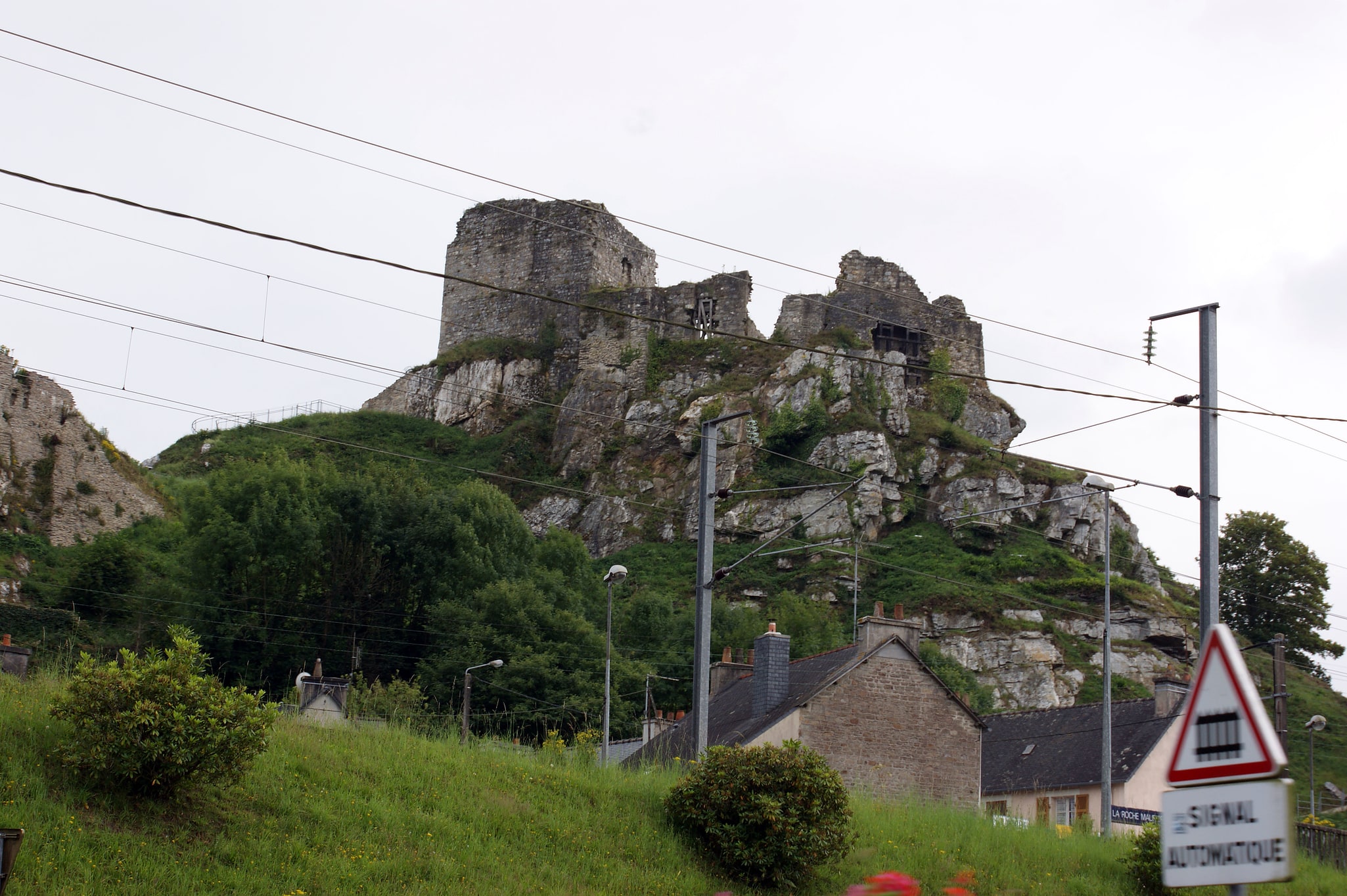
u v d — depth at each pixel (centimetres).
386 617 5531
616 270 8981
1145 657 6712
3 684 1984
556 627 5353
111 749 1661
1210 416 2150
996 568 7156
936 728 3066
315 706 4003
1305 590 7956
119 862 1541
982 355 8638
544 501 7881
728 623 6000
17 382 5925
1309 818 3434
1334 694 7419
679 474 7812
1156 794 3478
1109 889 2266
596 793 2200
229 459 6906
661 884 1908
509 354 8619
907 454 7775
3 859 1336
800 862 2012
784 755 2100
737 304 8444
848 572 6988
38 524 5759
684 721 3703
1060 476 7806
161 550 5972
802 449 7712
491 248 9094
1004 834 2498
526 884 1786
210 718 1714
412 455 8269
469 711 4656
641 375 8312
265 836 1725
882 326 8475
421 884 1698
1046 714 4012
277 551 5275
